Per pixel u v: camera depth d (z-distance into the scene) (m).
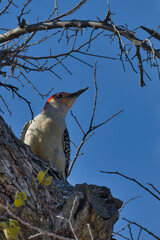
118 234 13.02
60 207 13.04
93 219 12.59
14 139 13.97
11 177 12.60
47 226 12.54
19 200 11.80
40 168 14.30
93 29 15.61
